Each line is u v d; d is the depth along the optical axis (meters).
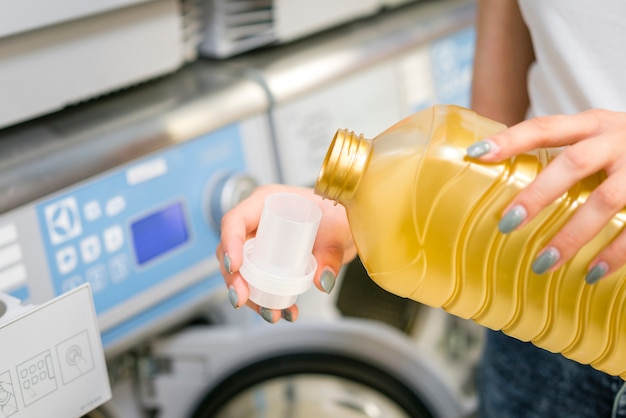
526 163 0.67
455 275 0.69
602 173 0.67
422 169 0.66
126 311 1.03
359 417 1.29
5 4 0.87
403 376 1.29
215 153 1.10
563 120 0.63
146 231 1.04
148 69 1.09
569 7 0.78
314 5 1.26
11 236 0.91
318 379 1.29
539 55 0.85
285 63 1.20
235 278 0.72
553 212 0.66
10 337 0.66
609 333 0.70
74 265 0.97
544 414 0.98
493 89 1.00
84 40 0.99
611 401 0.89
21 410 0.69
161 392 1.21
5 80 0.93
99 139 0.99
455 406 1.29
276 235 0.69
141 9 1.04
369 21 1.38
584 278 0.67
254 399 1.28
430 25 1.37
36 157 0.94
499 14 0.96
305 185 1.21
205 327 1.23
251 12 1.21
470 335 1.44
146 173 1.03
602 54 0.78
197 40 1.19
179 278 1.09
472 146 0.62
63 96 0.99
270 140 1.17
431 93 1.38
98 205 0.99
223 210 1.10
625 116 0.64
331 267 0.75
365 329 1.27
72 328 0.71
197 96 1.10
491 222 0.67
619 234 0.63
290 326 1.25
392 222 0.67
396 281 0.70
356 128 1.27
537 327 0.71
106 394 0.77
